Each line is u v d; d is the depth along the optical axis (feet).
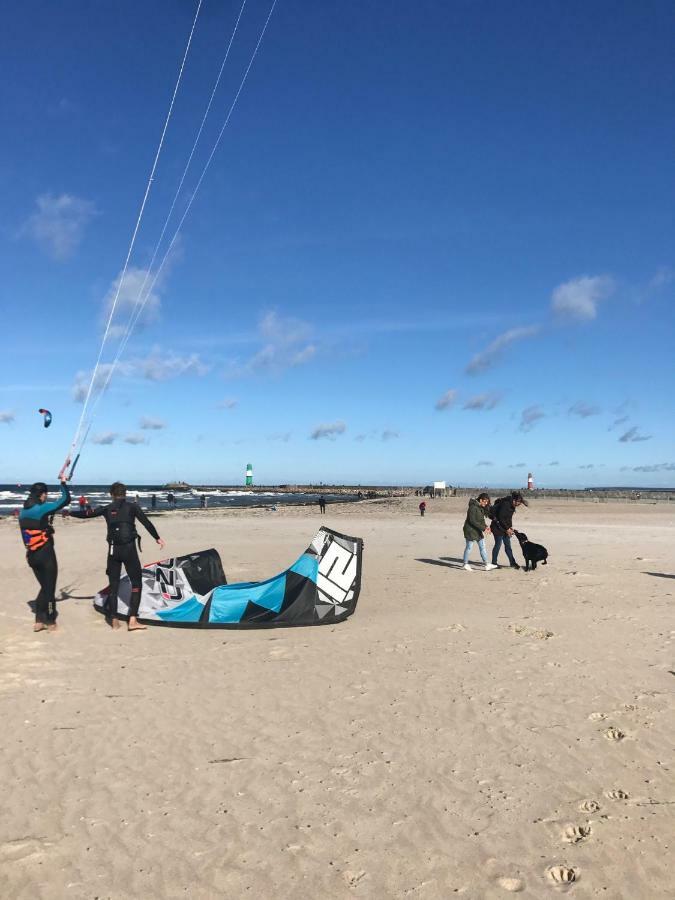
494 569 45.80
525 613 30.96
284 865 11.48
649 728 17.07
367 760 15.39
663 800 13.55
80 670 22.30
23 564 50.62
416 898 10.62
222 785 14.25
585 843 12.08
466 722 17.58
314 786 14.20
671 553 56.29
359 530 87.25
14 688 20.42
